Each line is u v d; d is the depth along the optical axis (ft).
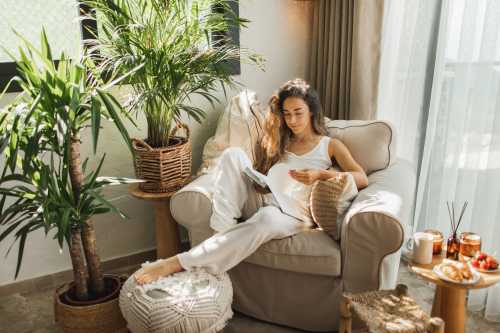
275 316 6.37
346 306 4.98
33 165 5.46
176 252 7.44
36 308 7.04
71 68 5.41
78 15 7.22
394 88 8.11
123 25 6.17
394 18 7.88
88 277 6.25
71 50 7.47
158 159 6.68
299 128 6.64
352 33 8.18
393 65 8.09
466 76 6.65
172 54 6.38
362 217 5.46
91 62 5.81
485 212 6.43
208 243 5.90
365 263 5.63
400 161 7.37
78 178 5.54
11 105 5.23
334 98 8.81
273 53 9.14
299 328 6.29
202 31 6.77
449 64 7.02
